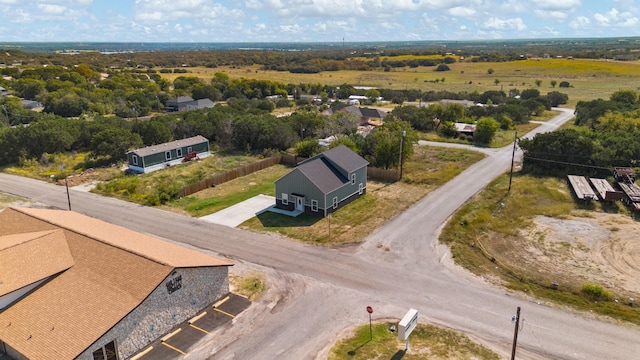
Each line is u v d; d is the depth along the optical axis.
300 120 64.81
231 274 26.58
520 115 79.06
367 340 20.36
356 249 29.88
